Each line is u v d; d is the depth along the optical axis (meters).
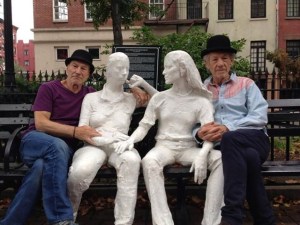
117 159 2.99
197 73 3.21
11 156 3.78
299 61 16.52
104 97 3.28
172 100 3.25
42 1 25.05
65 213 2.74
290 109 4.32
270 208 2.91
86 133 3.10
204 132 3.05
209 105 3.23
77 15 24.89
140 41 7.28
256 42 25.16
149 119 3.28
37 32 25.31
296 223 3.51
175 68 3.15
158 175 2.97
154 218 2.91
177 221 3.21
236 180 2.75
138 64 4.49
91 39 24.97
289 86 7.03
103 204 4.02
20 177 3.17
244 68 6.96
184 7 24.14
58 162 2.86
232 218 2.70
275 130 3.62
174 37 6.75
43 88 3.35
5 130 4.09
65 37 25.14
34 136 3.04
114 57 3.22
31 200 2.84
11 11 5.36
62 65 25.42
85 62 3.34
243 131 2.93
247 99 3.32
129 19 9.22
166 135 3.23
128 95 3.38
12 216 2.81
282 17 25.25
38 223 3.59
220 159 2.95
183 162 3.21
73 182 2.90
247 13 24.83
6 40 5.36
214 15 24.80
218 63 3.33
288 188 4.07
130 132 3.90
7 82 5.37
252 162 2.84
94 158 2.96
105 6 8.62
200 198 4.04
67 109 3.36
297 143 7.00
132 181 2.96
